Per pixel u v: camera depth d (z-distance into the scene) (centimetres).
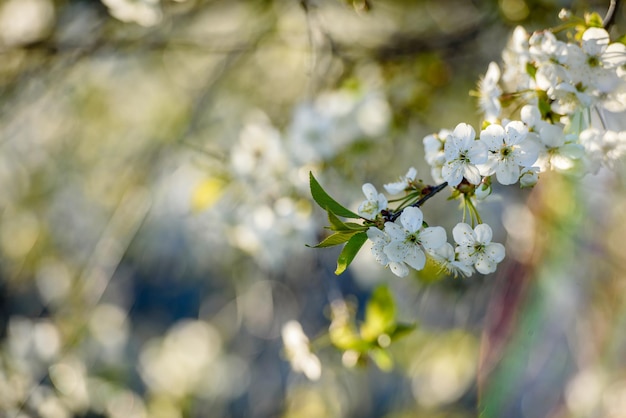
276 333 499
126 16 320
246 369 580
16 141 513
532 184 181
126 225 445
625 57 186
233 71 488
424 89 406
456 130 180
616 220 315
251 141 351
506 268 375
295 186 346
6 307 502
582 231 329
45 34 439
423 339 491
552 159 184
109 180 512
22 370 399
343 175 365
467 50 411
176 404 548
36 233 514
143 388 546
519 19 366
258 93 487
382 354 274
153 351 572
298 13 430
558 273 347
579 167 185
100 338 472
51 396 399
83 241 510
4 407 389
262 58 485
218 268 558
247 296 502
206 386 565
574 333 350
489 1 399
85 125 521
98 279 437
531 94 201
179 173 473
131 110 522
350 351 283
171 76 513
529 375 360
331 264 441
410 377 517
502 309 375
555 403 355
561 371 355
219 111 488
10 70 446
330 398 519
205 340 582
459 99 424
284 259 358
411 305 448
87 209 513
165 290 582
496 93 205
